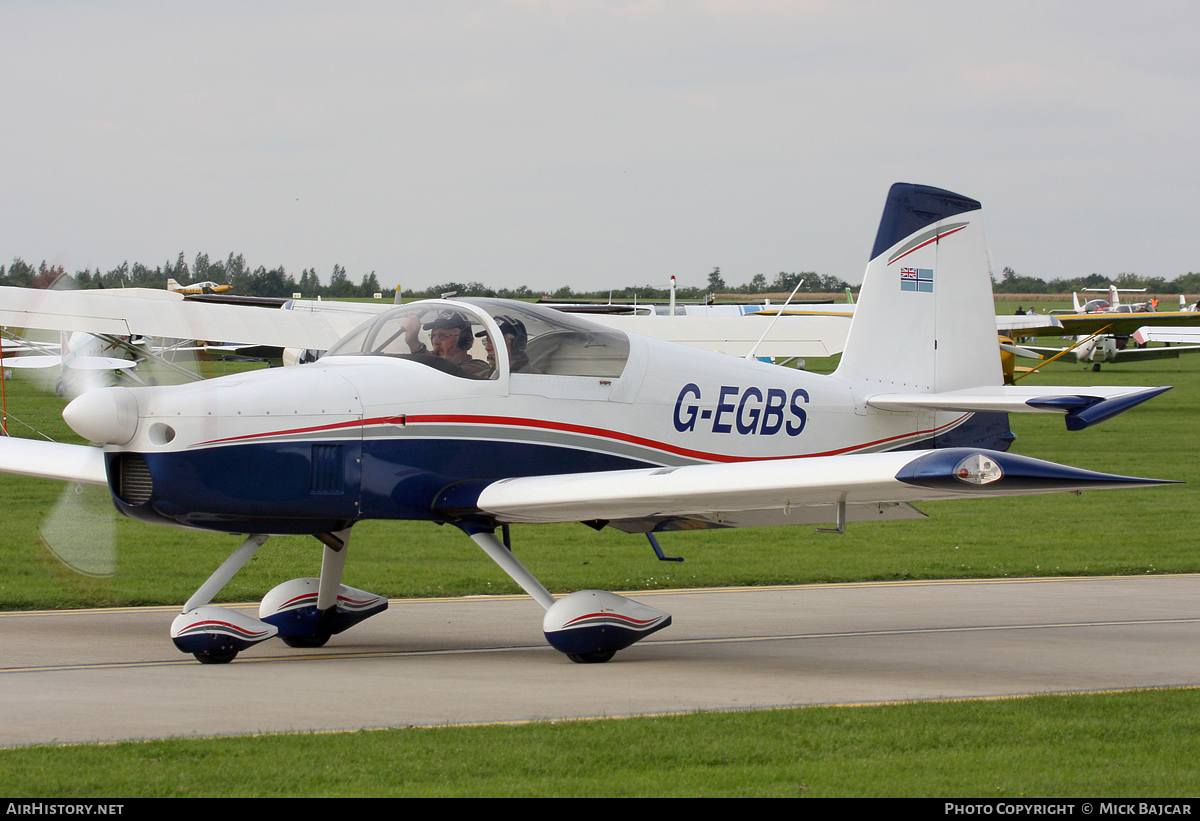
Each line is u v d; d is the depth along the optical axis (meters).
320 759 15.61
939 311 32.88
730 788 14.66
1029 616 30.88
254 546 24.42
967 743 17.00
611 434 26.61
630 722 17.97
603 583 35.22
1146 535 46.97
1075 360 184.75
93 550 30.44
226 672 22.39
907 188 32.31
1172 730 17.94
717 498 22.86
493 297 26.22
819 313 126.06
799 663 24.19
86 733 17.00
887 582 36.84
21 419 81.38
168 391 22.38
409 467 23.98
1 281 54.66
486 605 31.81
